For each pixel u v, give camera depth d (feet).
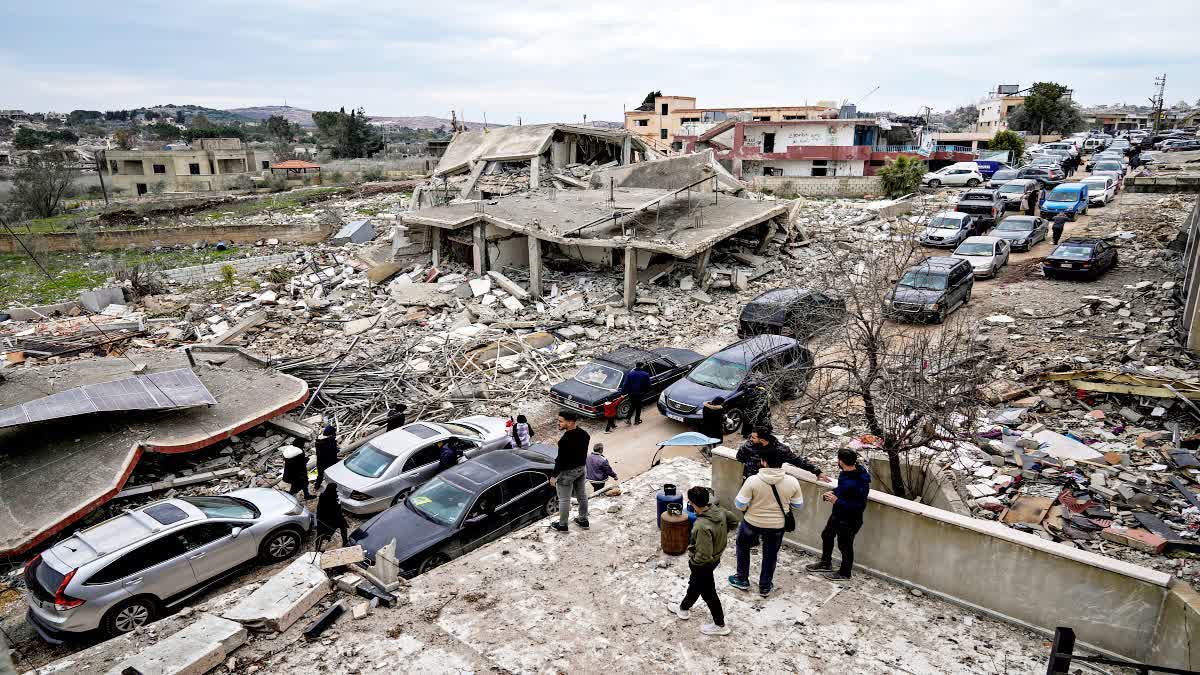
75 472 38.93
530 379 57.82
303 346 65.87
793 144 170.19
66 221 152.35
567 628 23.13
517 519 34.73
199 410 46.11
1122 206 110.52
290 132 506.89
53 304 82.17
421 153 351.05
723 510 21.81
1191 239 63.41
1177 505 32.40
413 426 43.14
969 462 38.34
